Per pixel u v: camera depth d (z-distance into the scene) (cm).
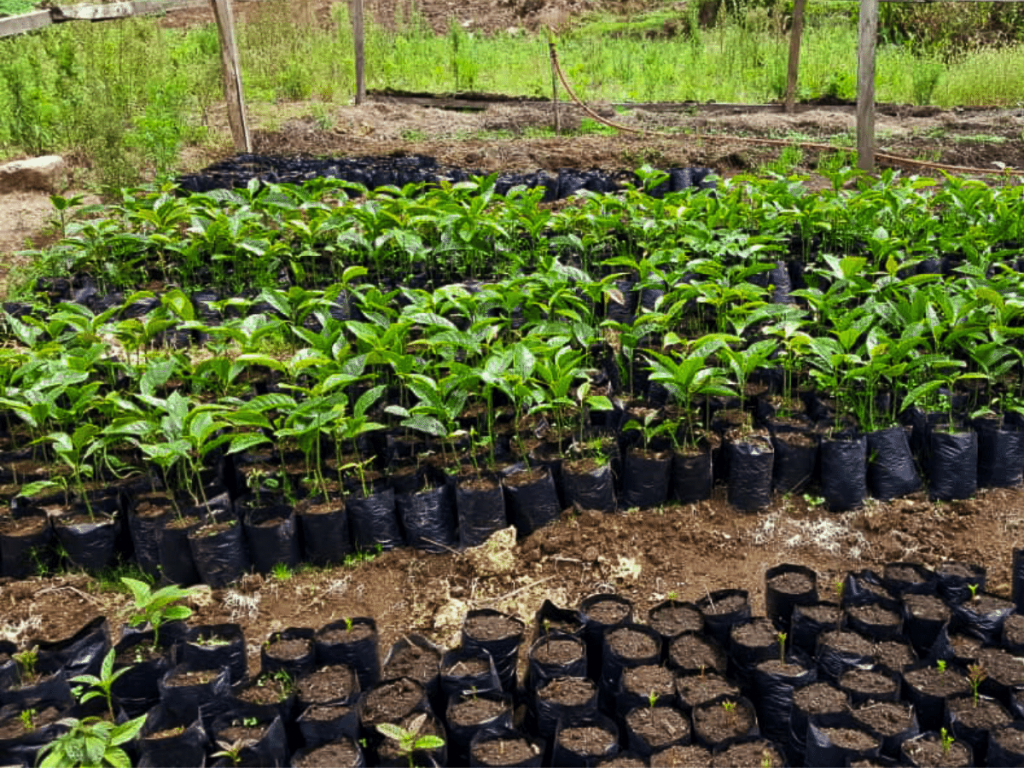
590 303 403
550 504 280
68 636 249
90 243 432
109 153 589
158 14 1071
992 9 1135
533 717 213
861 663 210
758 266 360
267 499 284
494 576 263
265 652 220
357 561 275
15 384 319
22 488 278
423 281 433
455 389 293
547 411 316
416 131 798
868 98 534
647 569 265
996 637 223
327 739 199
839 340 304
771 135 743
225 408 279
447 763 204
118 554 278
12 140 693
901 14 1137
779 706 209
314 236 411
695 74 1003
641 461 286
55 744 186
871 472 290
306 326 388
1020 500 289
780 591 234
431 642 233
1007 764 188
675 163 648
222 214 411
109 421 318
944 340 307
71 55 760
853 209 429
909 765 190
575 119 822
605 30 1329
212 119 828
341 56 1039
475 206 418
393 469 290
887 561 266
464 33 1266
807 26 1150
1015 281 332
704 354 289
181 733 197
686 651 219
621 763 193
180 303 339
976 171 538
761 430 300
